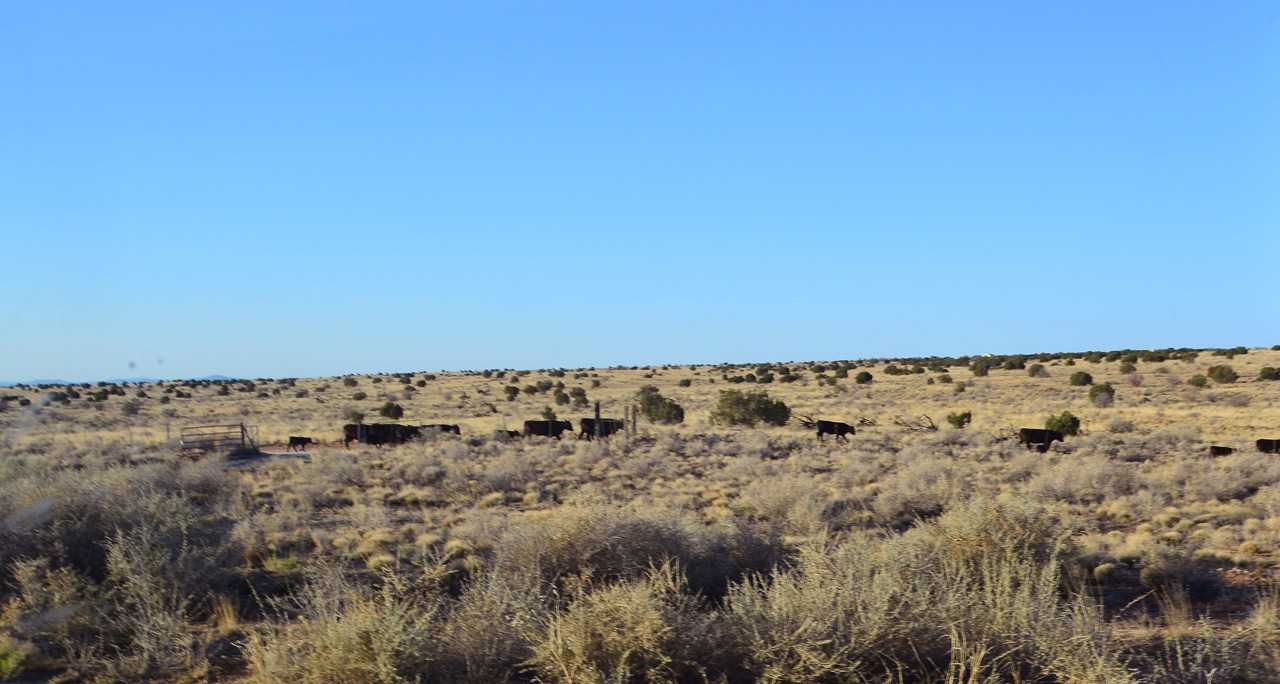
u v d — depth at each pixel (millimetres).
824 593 7453
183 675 8023
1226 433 48406
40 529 10648
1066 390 83188
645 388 95875
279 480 26516
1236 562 12953
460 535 15031
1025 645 7172
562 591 9453
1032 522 11328
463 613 7895
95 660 8305
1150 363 106562
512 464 26891
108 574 10461
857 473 26469
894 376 109812
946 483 20172
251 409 81125
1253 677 7043
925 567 9242
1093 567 12133
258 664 7582
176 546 11148
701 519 18500
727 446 37250
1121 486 22484
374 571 12297
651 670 6914
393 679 6848
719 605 9945
